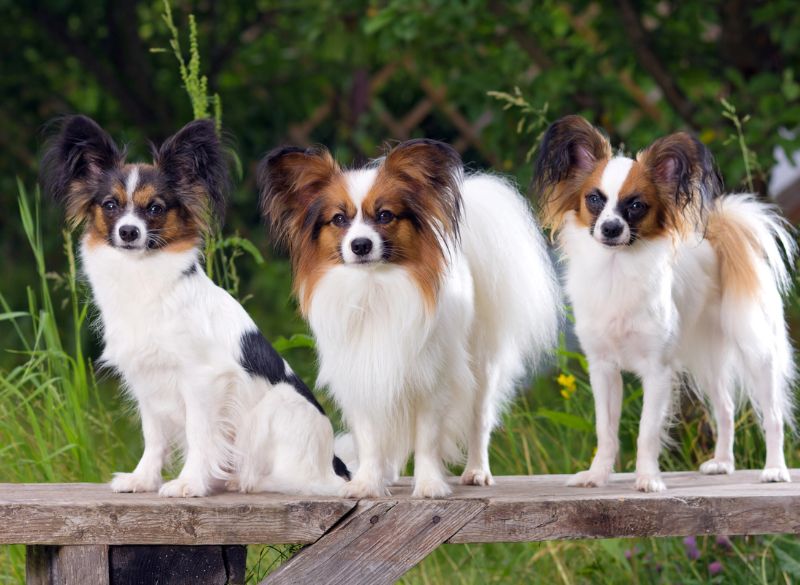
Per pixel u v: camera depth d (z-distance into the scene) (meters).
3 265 13.05
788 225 6.96
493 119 10.43
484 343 5.73
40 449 6.11
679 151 5.31
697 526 4.90
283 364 5.52
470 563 7.20
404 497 5.01
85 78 13.27
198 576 4.73
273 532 4.70
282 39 12.84
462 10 9.31
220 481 5.34
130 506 4.61
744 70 9.49
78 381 6.40
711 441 7.50
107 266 5.09
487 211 5.77
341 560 4.73
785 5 8.77
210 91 12.40
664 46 9.80
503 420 7.38
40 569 4.80
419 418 5.19
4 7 12.02
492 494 5.09
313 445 5.32
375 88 12.64
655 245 5.37
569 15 10.46
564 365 7.09
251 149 12.94
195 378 5.11
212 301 5.27
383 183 5.06
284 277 11.94
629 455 7.31
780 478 5.71
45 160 5.47
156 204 5.11
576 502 4.83
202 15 12.66
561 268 6.41
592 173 5.48
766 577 6.56
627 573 6.77
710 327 6.05
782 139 8.56
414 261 5.08
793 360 6.48
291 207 5.25
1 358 10.82
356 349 5.14
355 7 10.55
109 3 12.38
